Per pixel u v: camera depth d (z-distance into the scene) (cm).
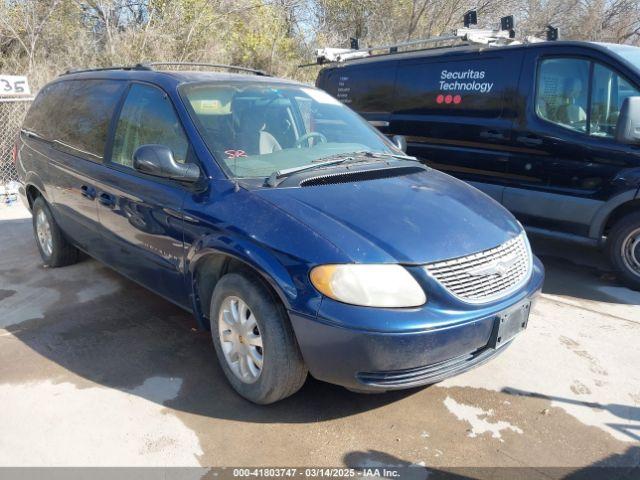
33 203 553
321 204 307
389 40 1939
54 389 338
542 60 554
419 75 653
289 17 1880
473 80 602
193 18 1525
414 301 277
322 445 294
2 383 344
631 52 533
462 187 376
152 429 303
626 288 518
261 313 297
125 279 514
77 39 1414
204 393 336
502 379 357
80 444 291
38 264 557
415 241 289
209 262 340
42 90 565
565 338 412
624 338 415
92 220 441
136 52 1402
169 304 459
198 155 348
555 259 601
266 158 360
